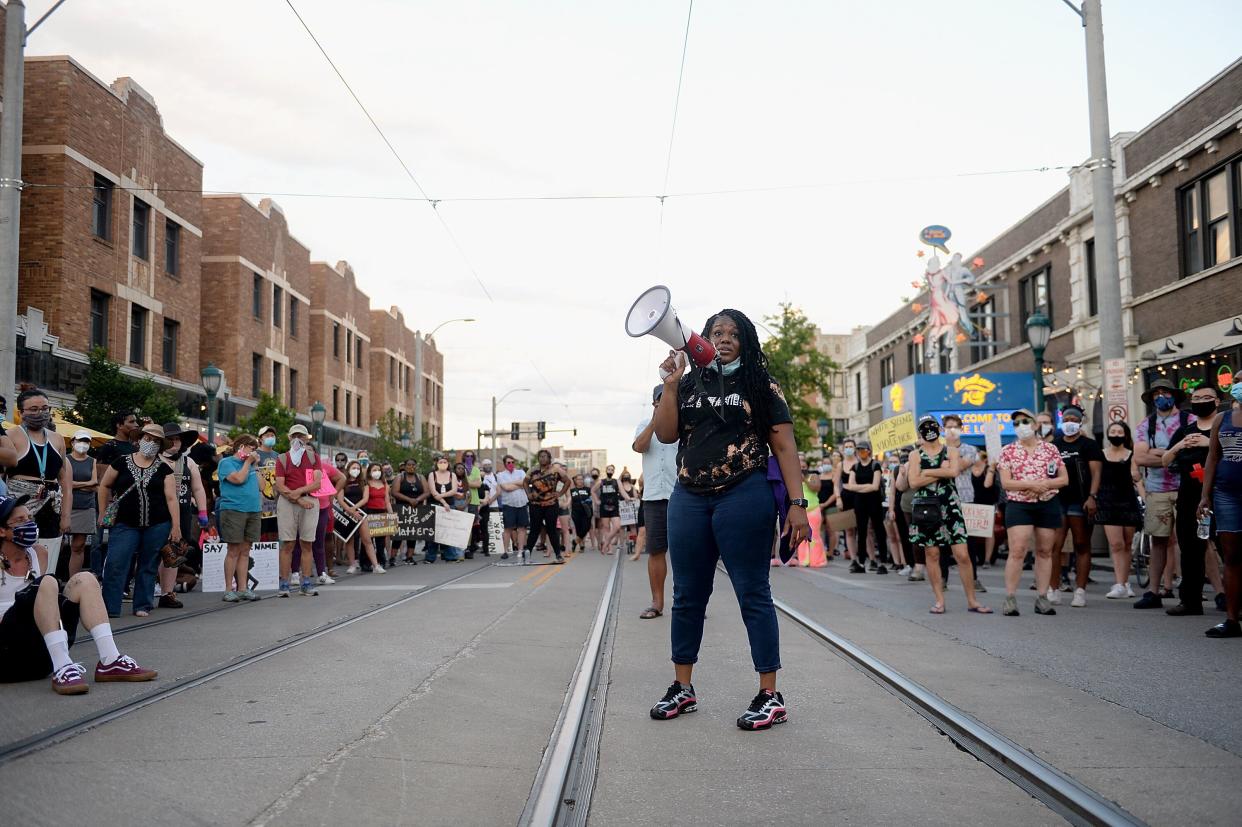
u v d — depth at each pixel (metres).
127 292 24.77
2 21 21.19
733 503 4.52
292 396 37.81
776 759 3.93
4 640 5.31
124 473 8.62
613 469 19.59
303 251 38.59
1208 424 8.28
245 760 3.82
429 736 4.24
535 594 10.36
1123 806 3.27
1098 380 22.44
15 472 6.90
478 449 58.56
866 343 42.75
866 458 13.90
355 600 9.95
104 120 23.69
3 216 12.64
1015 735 4.23
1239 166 17.58
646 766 3.85
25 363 20.31
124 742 4.09
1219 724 4.43
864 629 7.57
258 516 10.27
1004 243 28.14
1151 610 8.91
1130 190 20.67
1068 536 10.88
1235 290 17.52
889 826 3.14
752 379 4.59
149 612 8.86
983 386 23.52
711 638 7.25
